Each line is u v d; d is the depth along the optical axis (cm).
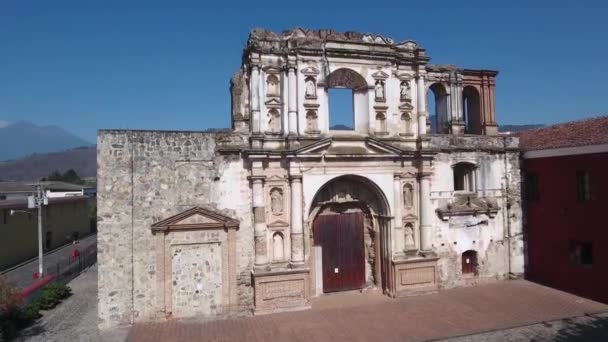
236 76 2484
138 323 2227
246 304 2384
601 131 2605
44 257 4625
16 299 2147
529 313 2292
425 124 2752
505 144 2959
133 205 2236
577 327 2094
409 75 2750
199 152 2342
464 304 2459
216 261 2344
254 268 2378
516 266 2948
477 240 2864
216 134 2373
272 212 2452
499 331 2064
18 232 4291
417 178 2736
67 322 2306
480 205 2855
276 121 2511
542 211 2866
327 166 2522
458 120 2966
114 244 2208
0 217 3959
